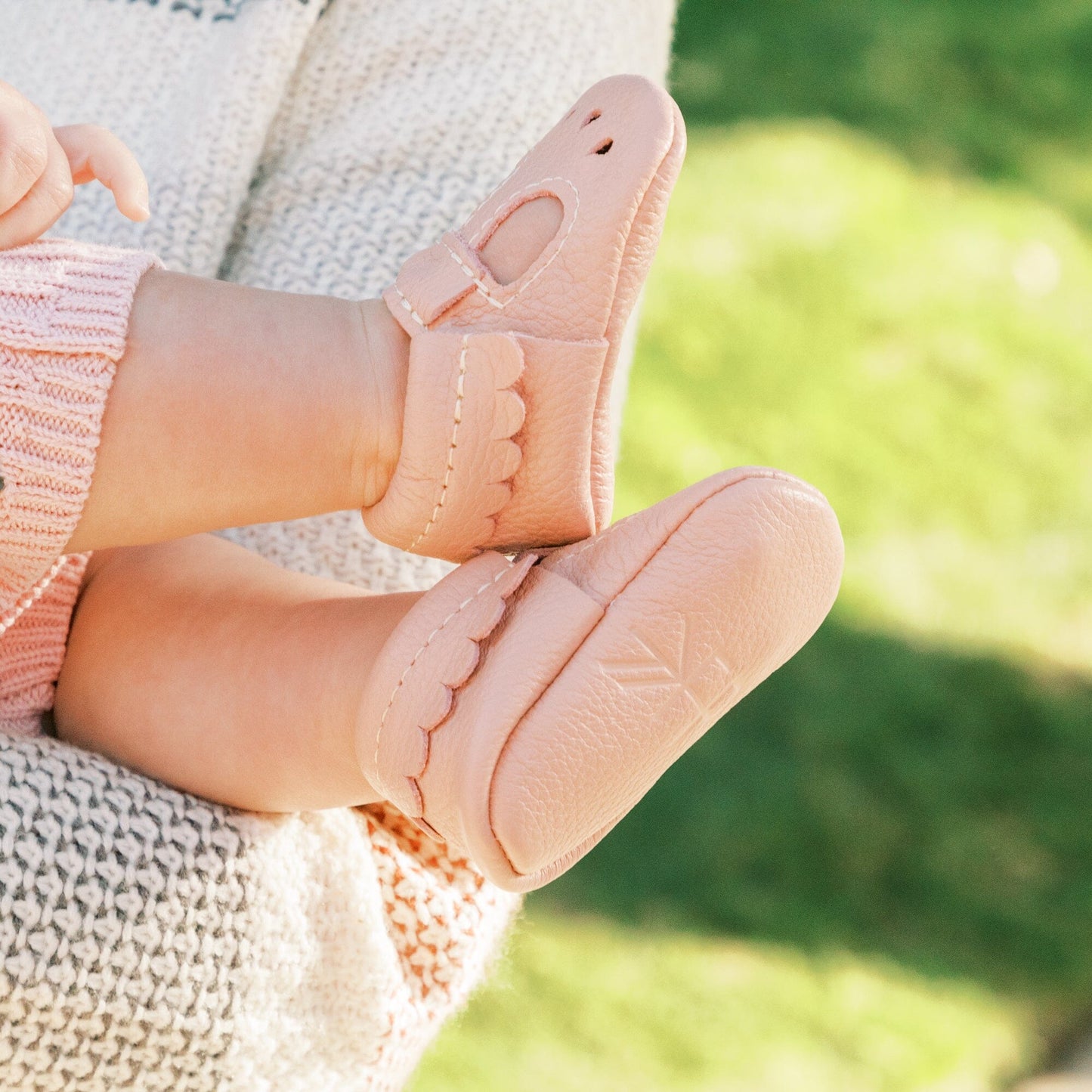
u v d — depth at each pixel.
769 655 0.87
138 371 0.86
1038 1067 1.40
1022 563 1.94
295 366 0.87
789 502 0.86
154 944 0.90
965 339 2.29
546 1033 1.37
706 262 2.32
